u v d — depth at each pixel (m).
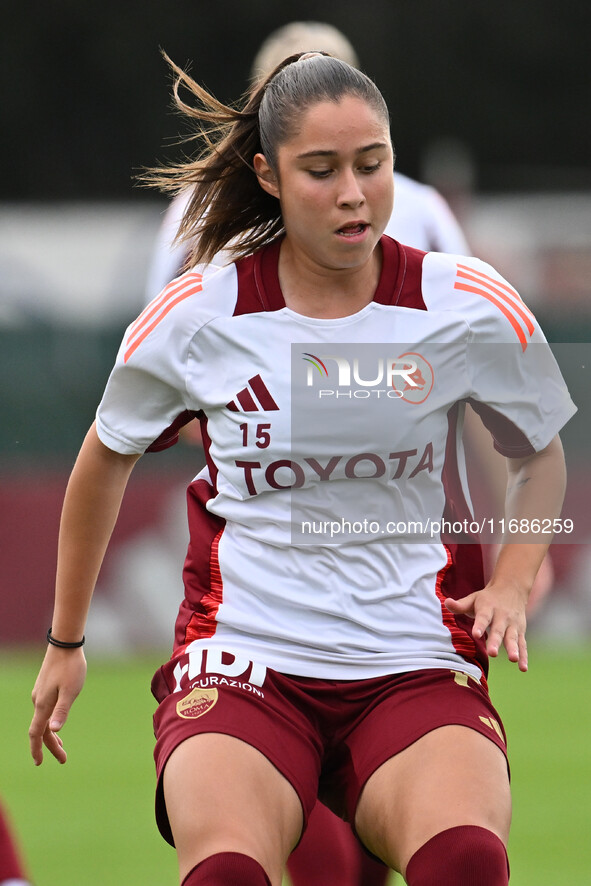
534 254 50.97
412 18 82.19
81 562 11.80
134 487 36.00
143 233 58.62
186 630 11.36
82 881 16.67
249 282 11.23
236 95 81.31
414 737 10.48
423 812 9.95
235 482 11.10
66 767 23.56
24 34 79.38
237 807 9.94
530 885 16.52
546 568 13.06
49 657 12.02
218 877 9.43
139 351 11.30
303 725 10.77
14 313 41.72
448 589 11.34
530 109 83.31
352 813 10.83
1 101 79.38
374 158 10.61
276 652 10.92
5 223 63.12
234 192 11.77
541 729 26.39
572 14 82.50
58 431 37.22
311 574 10.96
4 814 10.71
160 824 10.77
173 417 11.57
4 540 36.62
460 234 17.38
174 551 36.00
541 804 20.88
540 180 75.75
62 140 79.94
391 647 10.98
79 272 54.19
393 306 11.12
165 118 80.12
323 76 10.72
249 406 10.98
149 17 80.50
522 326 11.32
